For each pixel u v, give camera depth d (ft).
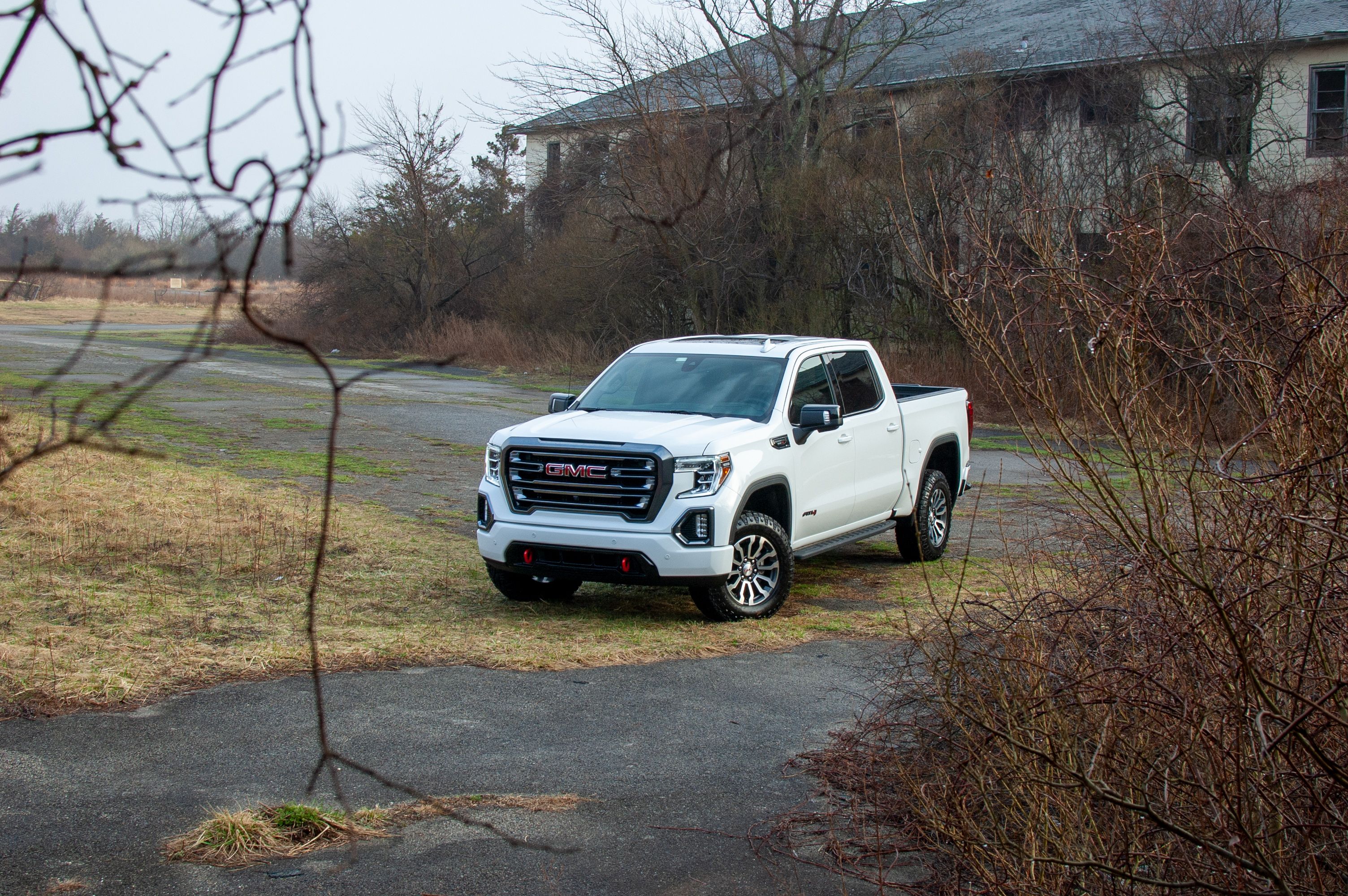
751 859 14.67
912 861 14.56
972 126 83.46
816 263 90.17
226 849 14.49
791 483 28.66
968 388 78.02
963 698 14.93
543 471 26.86
